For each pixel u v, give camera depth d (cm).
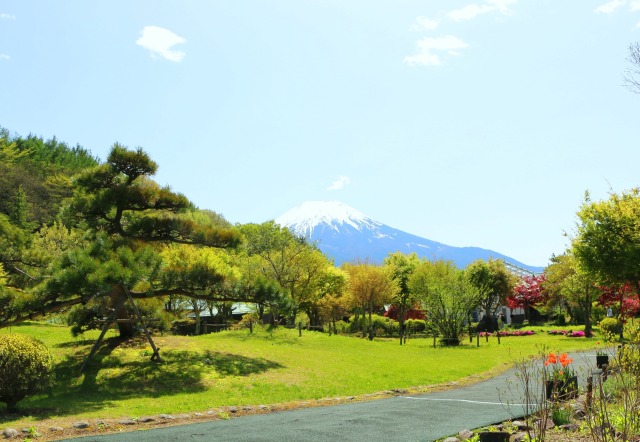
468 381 2022
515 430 972
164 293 2173
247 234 5666
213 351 2322
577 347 3303
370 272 4994
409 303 6216
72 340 2405
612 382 1003
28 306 1733
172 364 2022
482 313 7206
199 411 1354
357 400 1571
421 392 1731
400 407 1351
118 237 2205
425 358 2823
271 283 2272
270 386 1811
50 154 9312
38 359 1305
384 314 7238
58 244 3912
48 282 1664
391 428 1053
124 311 2266
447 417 1165
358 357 2714
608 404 941
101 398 1577
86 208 2206
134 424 1183
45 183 6975
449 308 4159
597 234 2991
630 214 2867
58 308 1798
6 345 1273
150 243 2338
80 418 1241
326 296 5356
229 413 1330
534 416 977
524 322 7131
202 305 4531
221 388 1759
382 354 2973
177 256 3541
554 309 6706
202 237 2275
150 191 2211
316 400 1568
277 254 4769
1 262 2062
